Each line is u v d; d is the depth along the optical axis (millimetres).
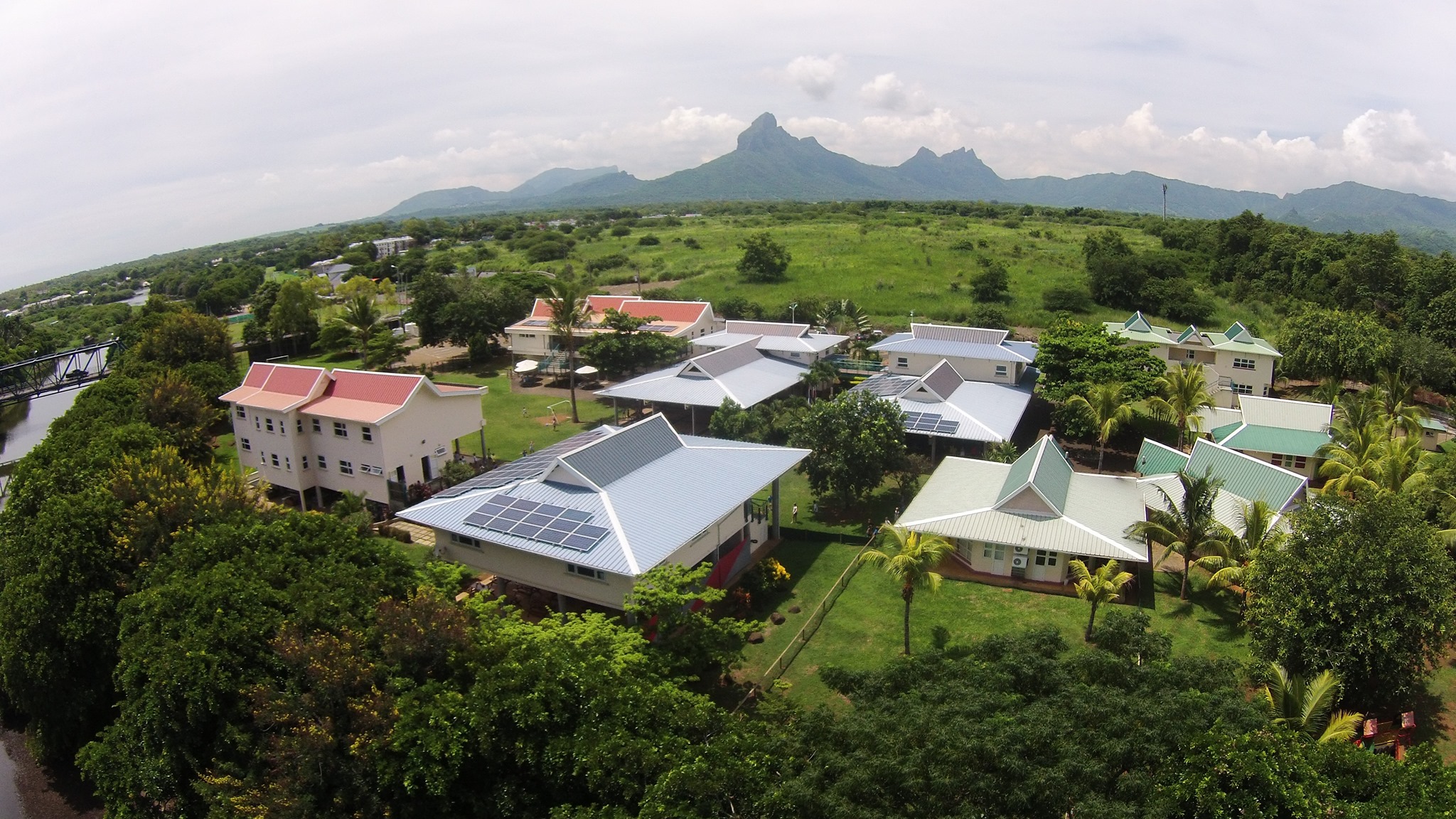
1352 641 28625
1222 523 43531
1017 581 43031
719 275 128875
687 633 30969
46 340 126312
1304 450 56000
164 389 59156
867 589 42625
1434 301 95375
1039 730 19859
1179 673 23125
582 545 35625
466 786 24562
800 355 77750
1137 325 84625
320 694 25328
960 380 67250
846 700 33250
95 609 33219
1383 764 19609
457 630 27141
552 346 90812
